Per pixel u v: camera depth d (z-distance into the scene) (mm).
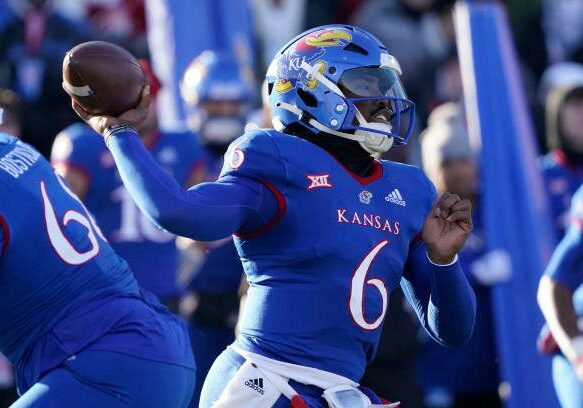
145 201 13125
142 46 31312
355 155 14305
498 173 24891
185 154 23984
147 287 23531
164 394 14312
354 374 13922
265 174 13656
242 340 13922
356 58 14133
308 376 13609
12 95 22484
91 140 23234
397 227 14227
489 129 25250
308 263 13688
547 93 36031
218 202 13367
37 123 28781
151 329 14398
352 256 13789
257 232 13789
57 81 29188
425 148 23938
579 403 19250
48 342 14039
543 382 24000
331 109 14039
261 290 13852
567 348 18609
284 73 14398
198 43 29406
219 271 22938
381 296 14055
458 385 24562
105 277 14375
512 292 24203
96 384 13953
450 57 34344
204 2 29625
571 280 18703
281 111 14477
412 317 22312
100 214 23375
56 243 14094
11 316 14055
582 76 36031
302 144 13969
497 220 24578
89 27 31984
